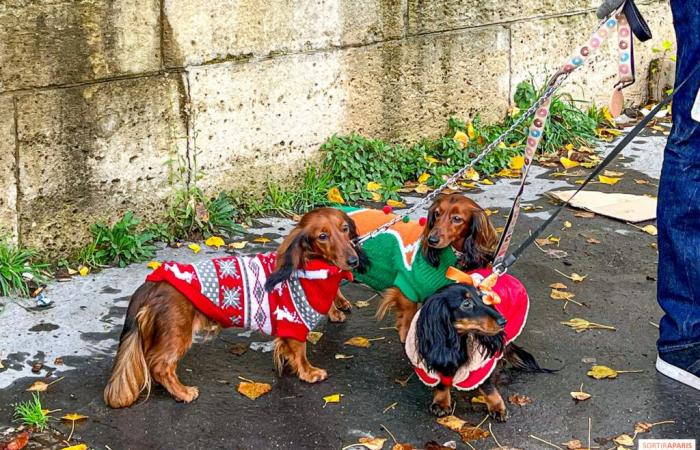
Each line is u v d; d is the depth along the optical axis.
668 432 1.48
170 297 1.51
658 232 1.60
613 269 2.08
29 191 1.99
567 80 3.00
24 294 1.89
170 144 2.19
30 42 1.93
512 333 1.53
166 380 1.53
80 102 2.02
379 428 1.48
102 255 2.06
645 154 2.85
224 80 2.24
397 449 1.42
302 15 2.34
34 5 1.92
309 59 2.38
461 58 2.69
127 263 2.07
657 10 3.20
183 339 1.53
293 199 2.40
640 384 1.61
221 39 2.21
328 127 2.48
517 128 2.82
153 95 2.13
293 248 1.53
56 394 1.56
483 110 2.80
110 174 2.11
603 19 1.56
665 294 1.61
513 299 1.52
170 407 1.53
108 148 2.09
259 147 2.35
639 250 2.18
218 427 1.48
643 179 2.65
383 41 2.53
